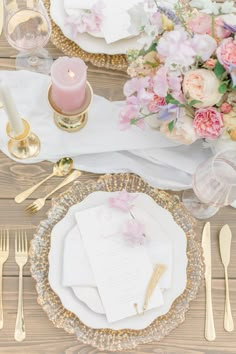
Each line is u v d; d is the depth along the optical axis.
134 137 1.24
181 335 1.12
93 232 1.13
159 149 1.24
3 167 1.21
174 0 1.15
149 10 1.17
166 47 0.99
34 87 1.25
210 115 1.04
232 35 1.04
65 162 1.22
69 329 1.08
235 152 1.11
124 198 1.15
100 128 1.24
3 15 1.29
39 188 1.20
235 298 1.15
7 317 1.11
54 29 1.27
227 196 1.10
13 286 1.13
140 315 1.10
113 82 1.28
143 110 1.13
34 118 1.24
